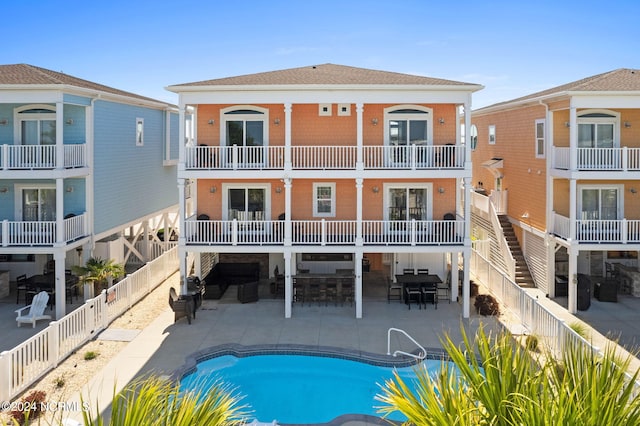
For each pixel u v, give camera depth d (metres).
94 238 22.22
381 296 22.44
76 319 16.09
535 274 23.78
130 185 26.05
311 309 20.59
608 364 5.42
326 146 20.00
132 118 26.17
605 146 22.47
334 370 15.62
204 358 15.80
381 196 22.20
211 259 24.92
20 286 22.66
